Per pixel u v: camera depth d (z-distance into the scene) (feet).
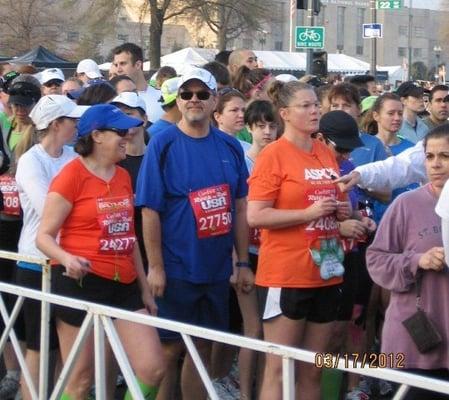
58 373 16.92
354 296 17.90
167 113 19.86
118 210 15.49
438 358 13.75
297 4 51.98
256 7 121.19
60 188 15.19
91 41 137.18
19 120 23.03
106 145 15.26
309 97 15.70
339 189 16.07
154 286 16.76
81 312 15.12
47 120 17.35
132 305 15.81
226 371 20.31
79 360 15.14
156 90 28.84
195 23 128.16
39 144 17.65
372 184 18.51
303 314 15.81
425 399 13.58
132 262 15.87
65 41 150.41
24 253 17.44
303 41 50.34
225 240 17.24
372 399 20.54
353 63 104.12
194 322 17.22
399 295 14.15
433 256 13.41
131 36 165.48
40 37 146.92
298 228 15.64
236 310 19.71
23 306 16.78
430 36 249.96
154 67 116.16
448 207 12.59
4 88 28.22
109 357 16.08
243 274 18.02
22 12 143.74
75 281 15.23
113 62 28.19
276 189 15.65
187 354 17.66
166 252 17.01
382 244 14.34
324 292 15.94
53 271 15.52
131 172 19.03
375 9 70.03
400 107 22.39
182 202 16.84
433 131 13.97
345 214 16.01
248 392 19.25
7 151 22.48
